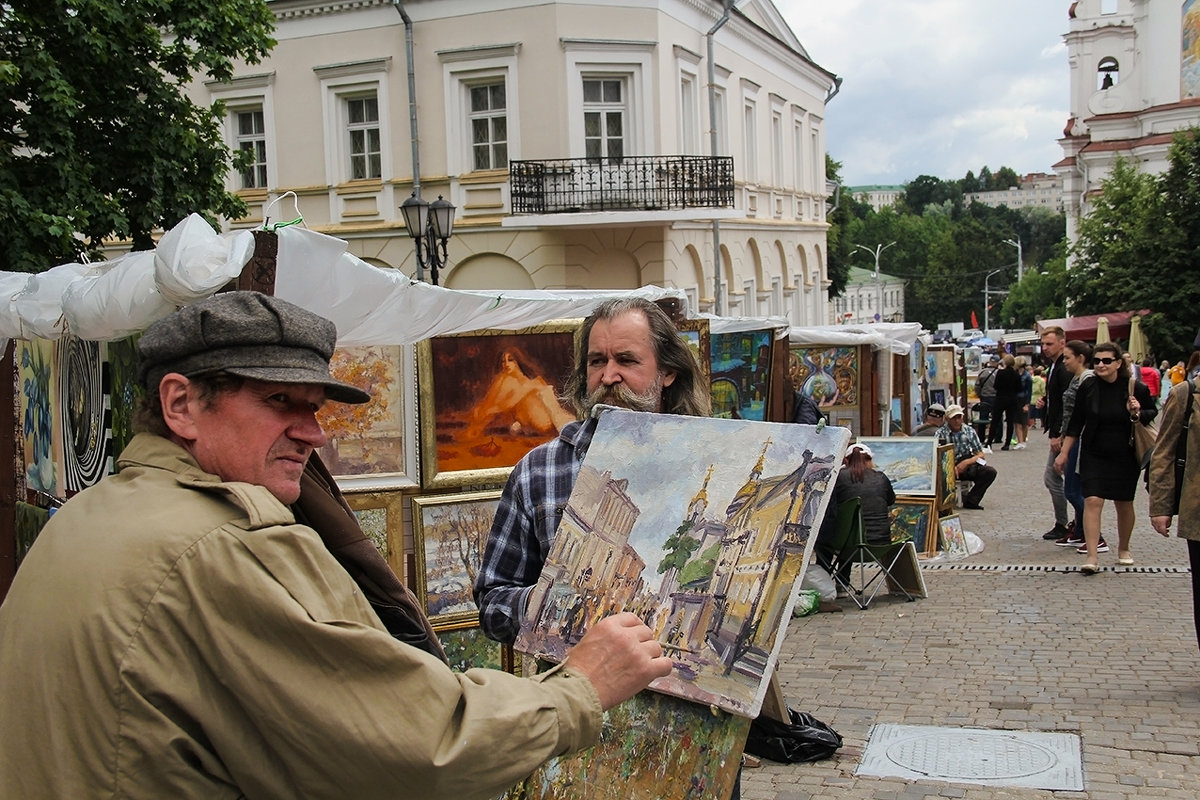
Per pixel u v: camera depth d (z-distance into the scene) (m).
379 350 5.96
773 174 31.14
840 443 2.56
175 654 1.76
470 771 1.81
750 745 5.69
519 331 6.20
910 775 5.44
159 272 3.26
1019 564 11.03
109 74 13.70
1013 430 25.66
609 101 22.16
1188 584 9.66
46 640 1.78
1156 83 58.44
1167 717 6.16
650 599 2.70
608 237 22.00
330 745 1.75
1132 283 40.22
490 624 3.06
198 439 1.97
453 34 22.19
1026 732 6.01
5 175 12.52
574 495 2.98
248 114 24.19
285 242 4.05
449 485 6.06
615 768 2.61
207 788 1.79
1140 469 10.23
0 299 5.06
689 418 2.90
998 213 167.50
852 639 8.33
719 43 25.97
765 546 2.55
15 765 1.77
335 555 2.73
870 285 127.75
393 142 22.89
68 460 5.16
